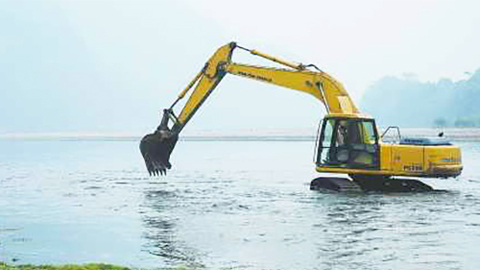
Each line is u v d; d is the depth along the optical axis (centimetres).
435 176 2997
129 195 3181
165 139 3425
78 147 11825
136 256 1761
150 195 3170
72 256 1770
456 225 2206
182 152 8800
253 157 7169
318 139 3123
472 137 14438
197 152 8762
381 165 2998
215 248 1855
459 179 3994
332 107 3250
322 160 3119
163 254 1786
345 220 2314
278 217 2392
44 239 2012
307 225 2217
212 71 3459
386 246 1869
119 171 4859
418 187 3180
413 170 2980
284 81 3347
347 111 3192
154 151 3434
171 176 4341
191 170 4925
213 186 3591
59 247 1894
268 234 2056
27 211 2656
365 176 3200
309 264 1661
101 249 1859
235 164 5759
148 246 1894
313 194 3092
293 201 2842
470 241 1934
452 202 2761
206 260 1708
